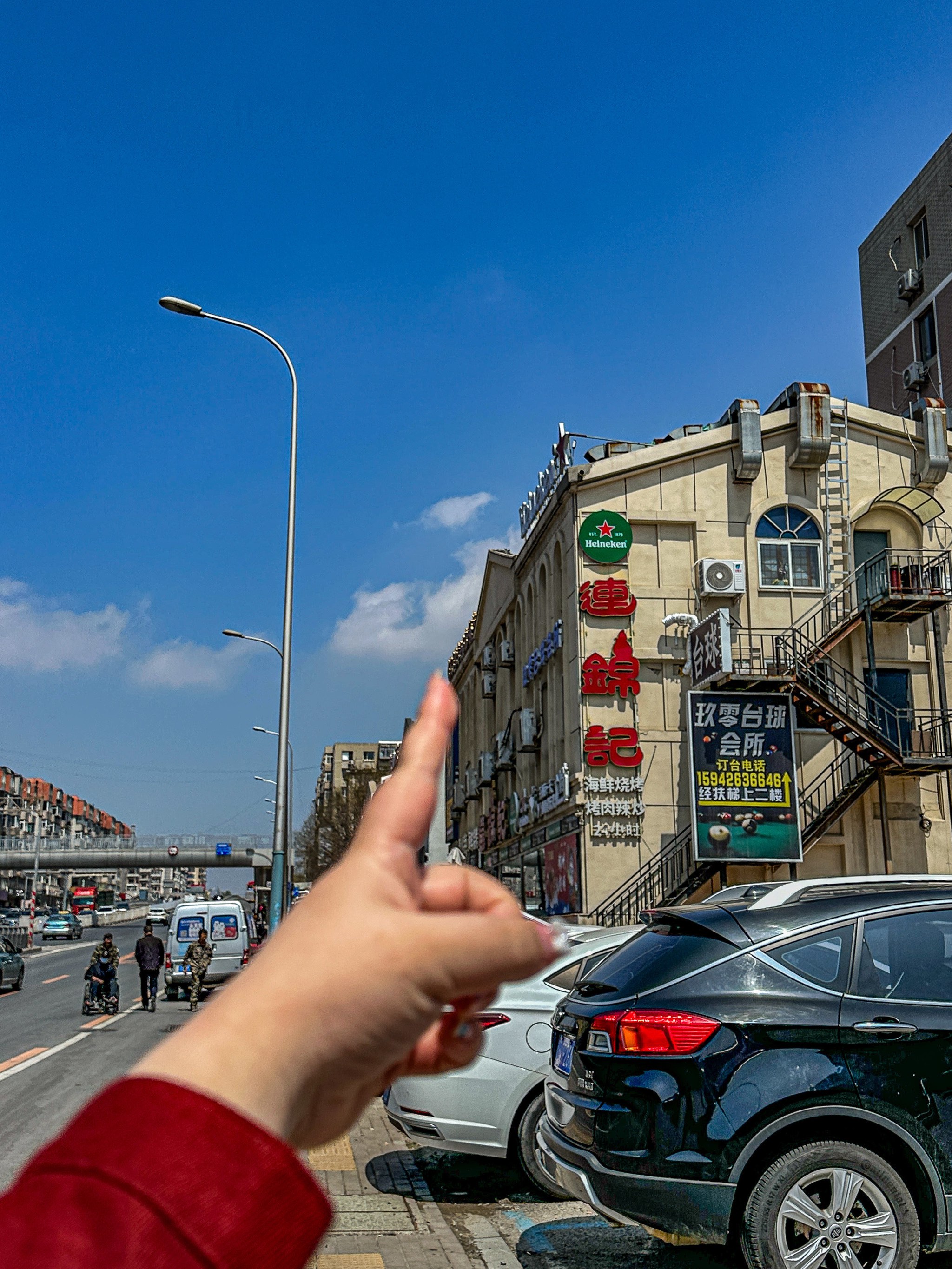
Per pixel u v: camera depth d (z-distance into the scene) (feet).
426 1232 21.27
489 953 1.79
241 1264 1.52
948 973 17.38
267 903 185.68
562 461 89.15
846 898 18.26
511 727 102.27
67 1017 67.67
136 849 259.60
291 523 83.61
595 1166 16.87
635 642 81.15
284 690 80.84
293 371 84.17
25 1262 1.42
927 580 78.64
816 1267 15.69
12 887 373.81
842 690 79.82
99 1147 1.58
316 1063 1.72
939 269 115.44
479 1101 23.77
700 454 84.48
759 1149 16.20
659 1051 16.61
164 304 75.10
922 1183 16.12
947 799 79.41
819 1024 16.60
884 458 86.17
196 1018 1.84
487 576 124.98
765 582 82.69
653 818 77.97
